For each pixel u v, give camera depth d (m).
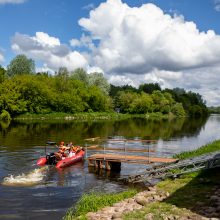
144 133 56.56
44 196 18.00
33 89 92.00
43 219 14.62
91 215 13.70
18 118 85.81
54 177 22.44
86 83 127.25
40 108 94.44
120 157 26.19
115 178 22.64
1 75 95.12
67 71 112.12
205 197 15.20
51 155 26.64
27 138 42.28
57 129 56.34
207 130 70.62
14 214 15.15
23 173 23.23
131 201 15.77
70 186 20.33
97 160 25.80
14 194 18.11
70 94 105.69
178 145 41.94
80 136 47.31
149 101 135.75
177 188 17.45
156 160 25.14
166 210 13.48
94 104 114.19
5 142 38.09
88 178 22.50
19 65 127.81
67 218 13.93
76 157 27.44
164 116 138.00
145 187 20.30
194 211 13.20
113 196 16.55
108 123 79.00
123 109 133.12
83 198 15.98
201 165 20.31
